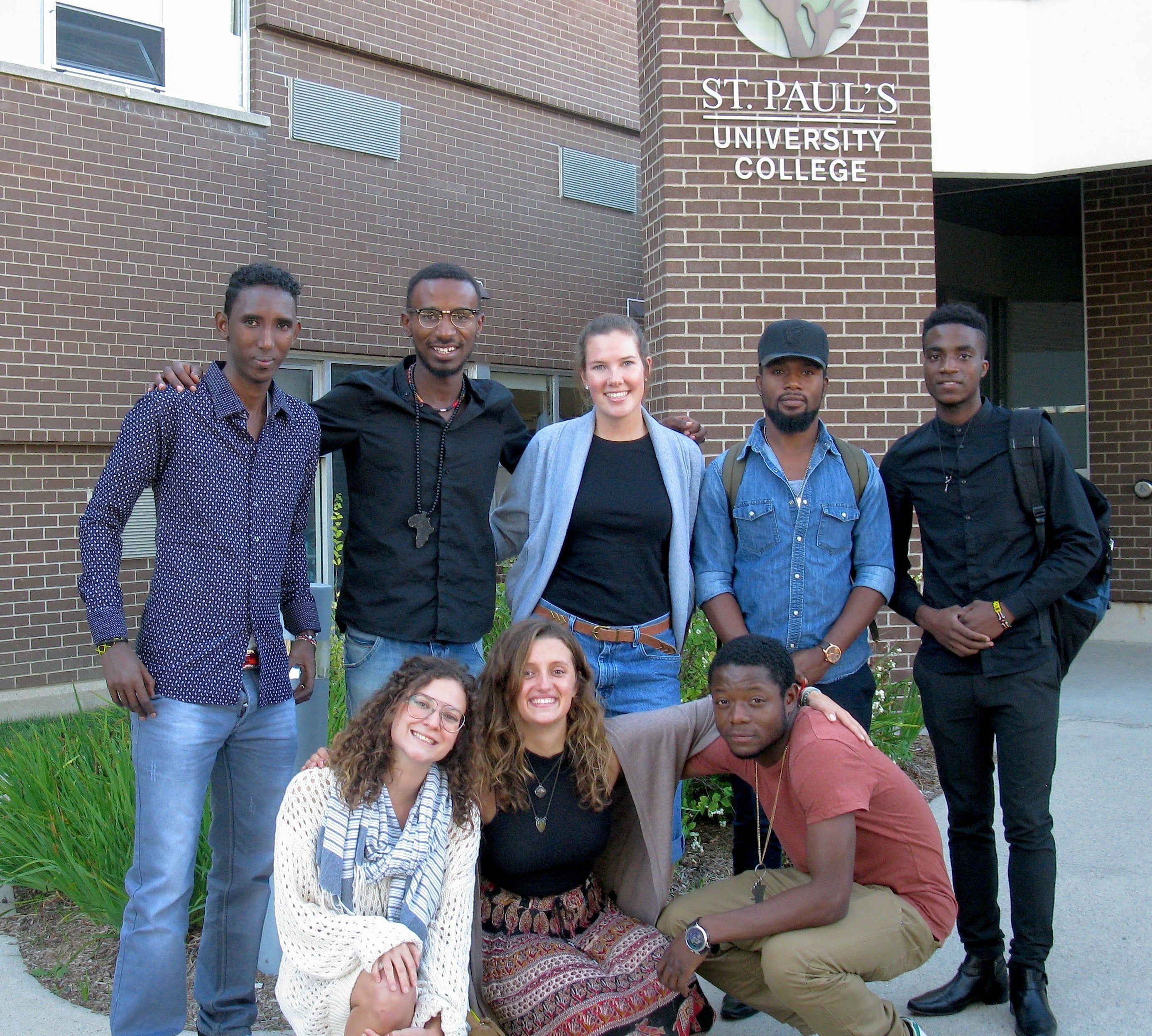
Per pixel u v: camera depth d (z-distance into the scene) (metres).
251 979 3.22
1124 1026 3.24
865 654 3.68
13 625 7.76
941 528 3.48
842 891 2.78
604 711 3.30
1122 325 9.12
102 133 8.00
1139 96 6.84
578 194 11.65
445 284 3.50
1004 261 9.97
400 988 2.52
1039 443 3.34
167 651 2.95
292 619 3.40
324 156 9.48
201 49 8.75
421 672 2.73
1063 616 3.36
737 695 2.86
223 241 8.66
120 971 2.93
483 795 2.92
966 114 7.00
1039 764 3.28
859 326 6.64
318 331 9.49
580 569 3.57
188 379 3.04
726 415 6.55
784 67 6.57
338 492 9.66
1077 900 4.07
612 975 2.81
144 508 8.42
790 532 3.56
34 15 7.82
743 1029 3.32
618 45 12.05
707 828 4.97
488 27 10.67
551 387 11.56
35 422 7.71
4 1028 3.38
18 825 4.32
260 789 3.16
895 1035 2.84
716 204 6.54
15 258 7.59
